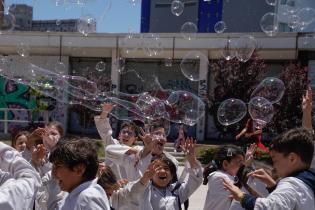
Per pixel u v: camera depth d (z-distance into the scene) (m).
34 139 3.48
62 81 6.90
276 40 16.23
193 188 3.71
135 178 3.83
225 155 3.73
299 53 16.42
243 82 14.01
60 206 2.21
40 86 7.83
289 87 13.41
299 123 13.43
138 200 3.15
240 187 3.58
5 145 2.40
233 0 25.81
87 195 2.14
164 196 3.60
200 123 17.41
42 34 17.75
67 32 17.84
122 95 8.64
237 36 16.36
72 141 2.31
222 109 6.31
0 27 6.83
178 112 6.38
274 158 2.42
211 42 16.58
